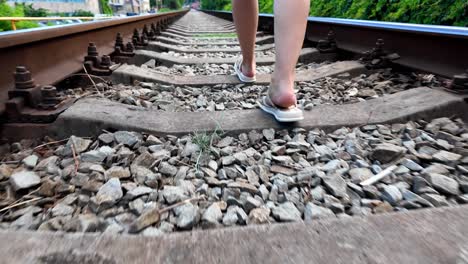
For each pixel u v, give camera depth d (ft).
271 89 4.99
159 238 2.30
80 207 3.19
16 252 2.15
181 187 3.47
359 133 4.73
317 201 3.32
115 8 178.50
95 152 4.04
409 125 4.89
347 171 3.83
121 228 2.86
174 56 11.70
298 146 4.34
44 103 4.86
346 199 3.34
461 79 5.35
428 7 12.83
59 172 3.76
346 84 7.45
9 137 4.63
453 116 5.12
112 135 4.49
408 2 13.87
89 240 2.27
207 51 13.21
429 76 7.01
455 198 3.33
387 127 4.90
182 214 3.00
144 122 4.81
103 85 7.07
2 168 3.77
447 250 2.19
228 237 2.32
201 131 4.69
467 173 3.68
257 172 3.79
